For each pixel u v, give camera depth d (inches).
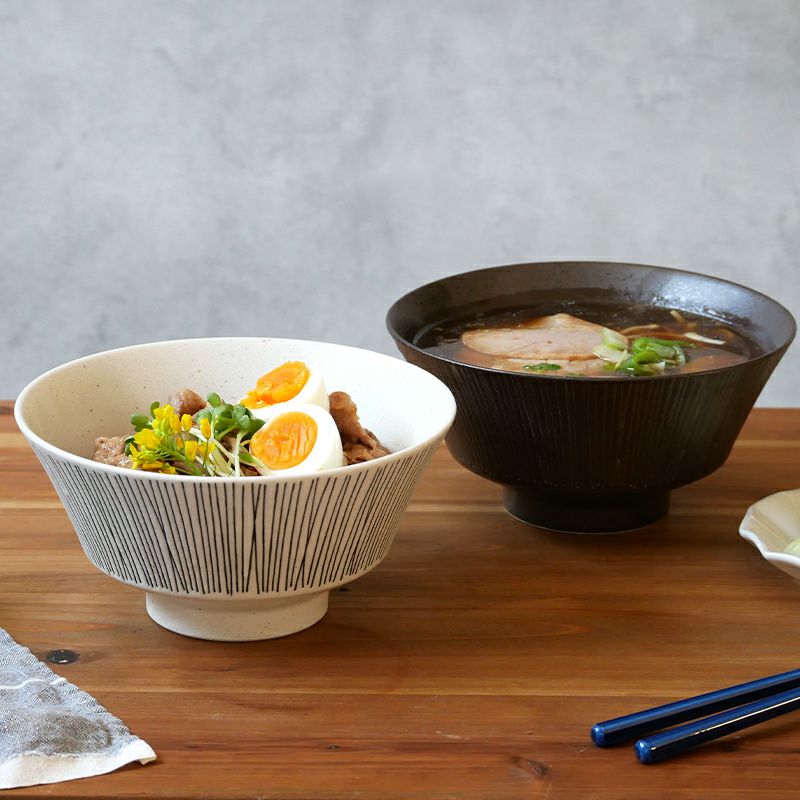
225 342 45.2
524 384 43.0
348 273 77.5
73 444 43.4
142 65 73.7
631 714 39.3
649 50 72.7
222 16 72.6
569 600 43.4
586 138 74.4
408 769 38.6
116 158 75.6
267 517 39.5
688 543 45.6
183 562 40.1
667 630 42.4
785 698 39.4
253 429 41.8
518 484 44.9
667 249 76.7
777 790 38.3
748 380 43.6
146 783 38.2
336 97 73.9
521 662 41.4
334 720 39.7
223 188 76.0
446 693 40.5
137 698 40.2
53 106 74.7
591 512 45.8
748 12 71.9
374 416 44.3
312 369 43.4
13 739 38.3
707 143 74.4
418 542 45.6
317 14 72.4
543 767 38.7
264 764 38.6
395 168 75.2
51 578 43.9
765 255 76.7
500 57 72.9
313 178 75.5
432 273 77.4
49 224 77.1
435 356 43.6
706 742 39.1
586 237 76.4
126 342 79.7
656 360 44.9
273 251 77.2
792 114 73.8
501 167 75.1
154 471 40.6
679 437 43.7
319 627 42.4
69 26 73.1
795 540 44.1
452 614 42.9
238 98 74.1
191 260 77.5
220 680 40.7
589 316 48.4
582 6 71.9
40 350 79.9
